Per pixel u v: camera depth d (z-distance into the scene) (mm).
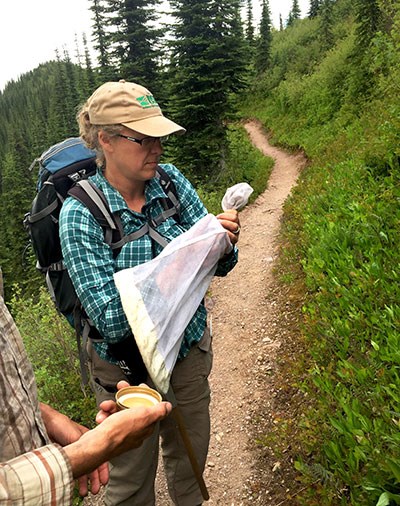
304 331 4168
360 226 4891
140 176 2074
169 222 2230
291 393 3830
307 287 5332
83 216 2016
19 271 30344
